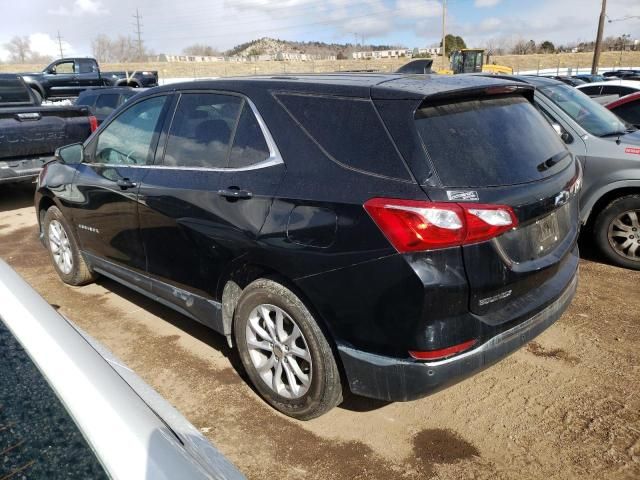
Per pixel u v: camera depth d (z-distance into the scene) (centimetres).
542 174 291
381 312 251
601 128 540
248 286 307
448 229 238
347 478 263
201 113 348
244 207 300
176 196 341
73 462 121
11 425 130
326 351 279
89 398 136
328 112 282
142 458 123
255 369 316
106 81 2377
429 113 263
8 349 155
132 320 436
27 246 646
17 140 768
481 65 3275
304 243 272
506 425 299
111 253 423
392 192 247
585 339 390
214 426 303
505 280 259
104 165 420
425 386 250
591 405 314
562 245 306
